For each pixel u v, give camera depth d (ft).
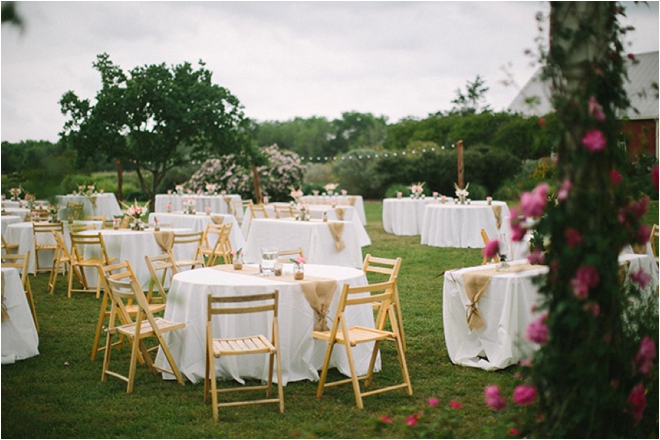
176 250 31.09
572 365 9.78
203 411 13.56
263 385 14.98
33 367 16.79
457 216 41.65
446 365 16.85
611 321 9.70
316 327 15.55
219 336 15.48
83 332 20.54
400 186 90.63
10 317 17.37
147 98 68.59
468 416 12.92
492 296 16.11
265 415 13.34
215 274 16.96
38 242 32.71
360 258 34.53
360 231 43.52
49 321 22.07
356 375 14.56
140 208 29.12
